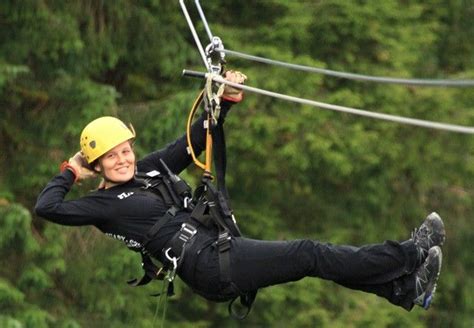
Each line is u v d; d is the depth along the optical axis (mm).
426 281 23766
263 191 57781
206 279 23984
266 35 55938
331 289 58812
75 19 52281
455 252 63906
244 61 55469
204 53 25922
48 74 52938
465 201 63219
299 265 23766
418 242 23859
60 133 52750
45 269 50812
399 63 56969
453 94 58875
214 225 24359
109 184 24984
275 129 54594
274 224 57906
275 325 57375
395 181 61031
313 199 59469
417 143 58594
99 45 53750
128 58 56000
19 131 52969
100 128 24688
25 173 52375
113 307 52375
